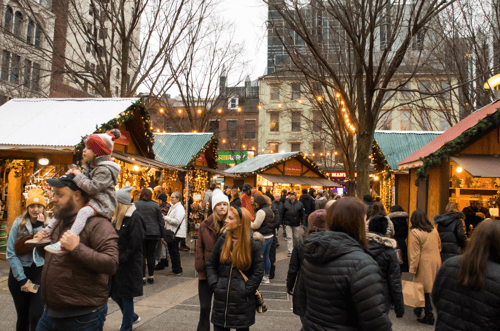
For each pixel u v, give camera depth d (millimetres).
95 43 14328
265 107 38625
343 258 2217
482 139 7191
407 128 30688
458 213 5938
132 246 4516
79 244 2369
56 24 16828
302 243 3285
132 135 11266
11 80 17266
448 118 14820
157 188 9984
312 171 22141
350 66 12320
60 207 2572
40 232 2598
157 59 15195
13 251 3607
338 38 13102
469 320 2248
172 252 7938
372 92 9727
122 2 14031
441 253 5938
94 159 2773
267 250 7375
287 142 38406
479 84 13109
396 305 3684
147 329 4762
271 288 7059
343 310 2189
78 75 14258
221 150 37594
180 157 14586
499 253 2268
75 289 2457
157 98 15812
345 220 2436
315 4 10492
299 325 5051
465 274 2279
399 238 7027
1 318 4918
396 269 3725
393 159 12852
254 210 8672
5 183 9453
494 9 12133
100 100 10227
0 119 9430
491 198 8922
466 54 13203
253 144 39469
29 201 3717
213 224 4227
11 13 15578
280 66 15906
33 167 9141
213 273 3670
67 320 2486
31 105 10234
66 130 8664
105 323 4973
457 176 9156
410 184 9680
